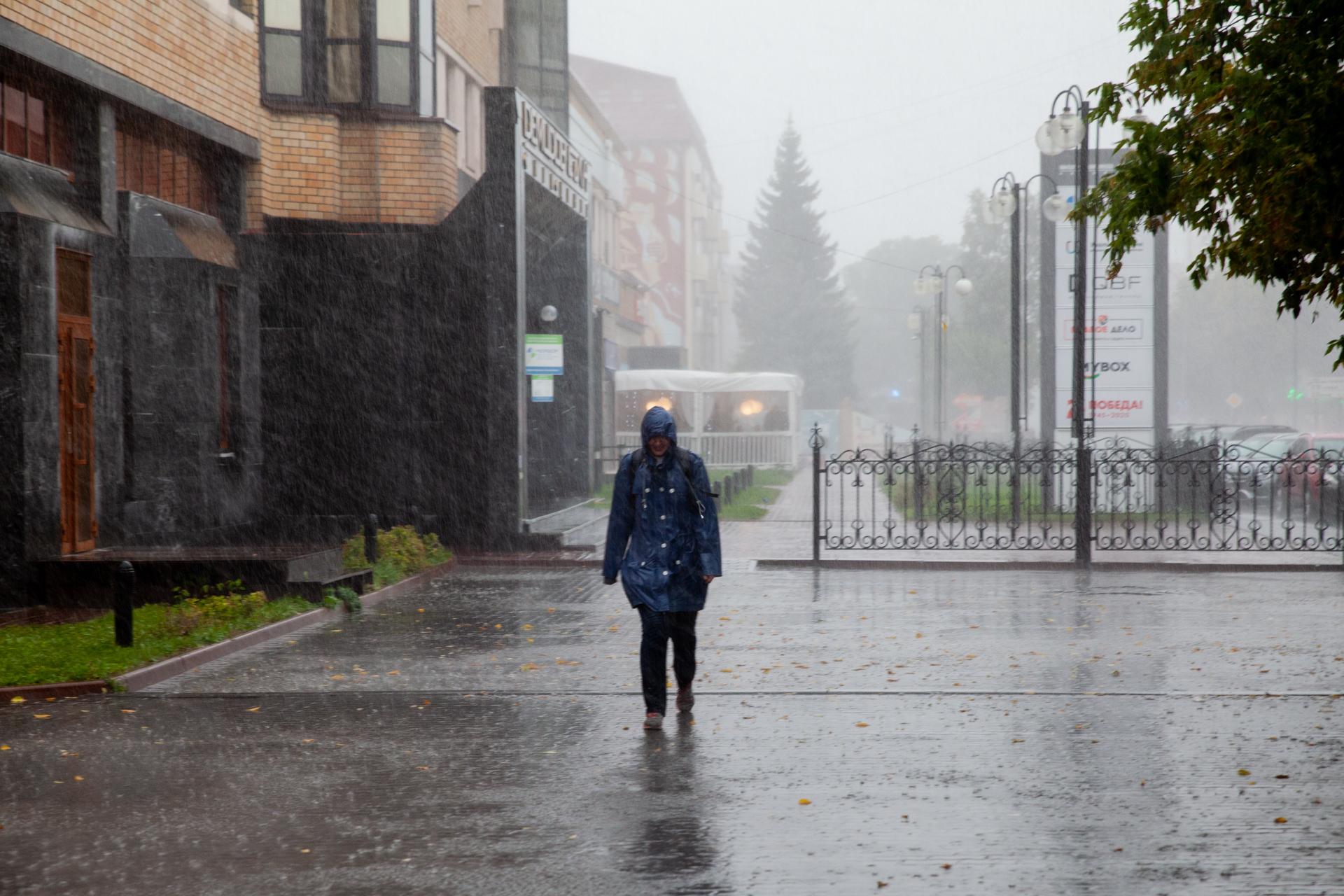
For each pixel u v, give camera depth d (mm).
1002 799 8812
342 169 28688
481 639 16016
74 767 9898
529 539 26828
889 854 7652
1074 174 32938
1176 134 10516
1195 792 8938
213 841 8031
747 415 60781
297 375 28141
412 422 27953
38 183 20125
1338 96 9477
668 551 11148
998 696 12320
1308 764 9656
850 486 51156
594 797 8938
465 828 8258
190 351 24125
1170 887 7059
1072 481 31906
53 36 19812
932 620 17422
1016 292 35000
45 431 18906
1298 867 7371
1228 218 10633
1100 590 20703
